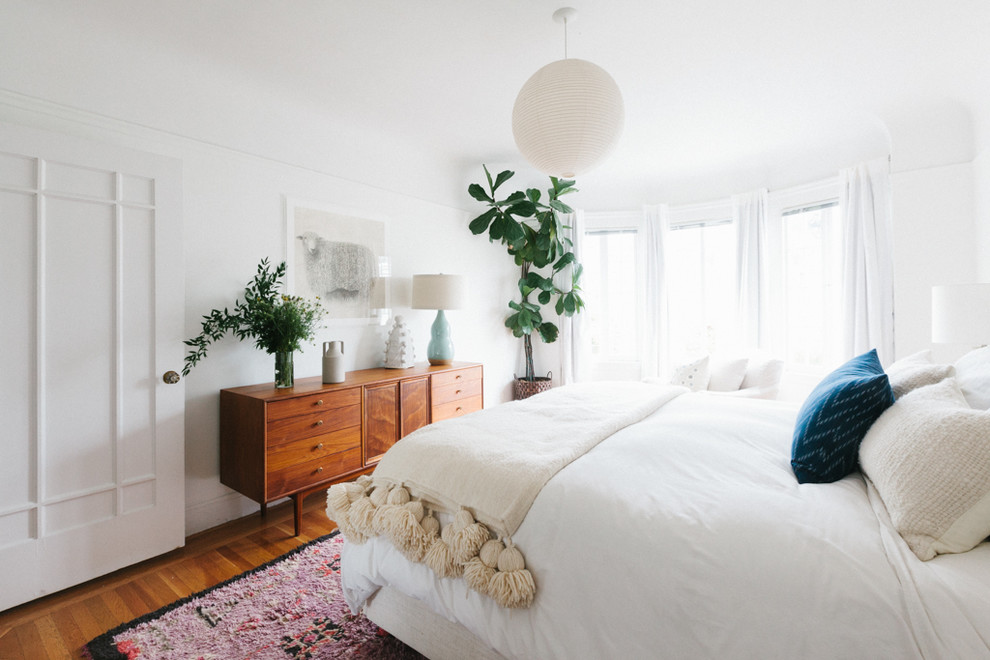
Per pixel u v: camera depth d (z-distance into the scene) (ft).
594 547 3.45
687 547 3.15
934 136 9.21
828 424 4.06
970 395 3.99
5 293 5.62
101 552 6.36
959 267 8.99
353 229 10.40
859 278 10.50
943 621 2.43
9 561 5.64
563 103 5.44
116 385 6.53
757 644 2.75
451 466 4.42
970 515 2.89
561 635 3.43
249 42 7.12
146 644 5.01
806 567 2.83
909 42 7.14
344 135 10.25
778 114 9.75
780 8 6.32
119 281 6.55
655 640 3.07
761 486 3.86
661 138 11.09
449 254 13.03
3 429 5.63
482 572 3.70
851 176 10.64
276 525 8.12
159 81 7.44
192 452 7.80
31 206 5.79
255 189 8.69
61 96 6.45
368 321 10.72
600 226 15.10
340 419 8.29
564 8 6.28
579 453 4.56
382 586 4.88
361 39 7.06
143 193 6.79
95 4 6.21
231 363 8.30
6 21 6.00
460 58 7.57
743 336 12.77
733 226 13.12
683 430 5.14
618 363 15.17
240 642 5.05
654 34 6.89
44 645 5.07
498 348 14.98
